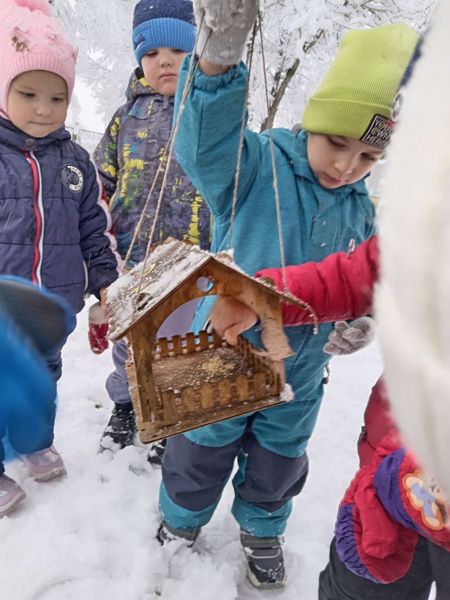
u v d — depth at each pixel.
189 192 1.70
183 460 1.25
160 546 1.40
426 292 0.17
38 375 0.44
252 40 0.75
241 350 0.90
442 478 0.20
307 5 4.73
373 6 5.02
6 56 1.28
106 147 1.87
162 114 1.74
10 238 1.39
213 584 1.32
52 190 1.45
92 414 2.03
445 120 0.17
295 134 1.17
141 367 0.73
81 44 5.14
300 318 0.90
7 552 1.35
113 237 1.65
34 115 1.36
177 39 1.66
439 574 0.81
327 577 0.99
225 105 0.82
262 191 1.08
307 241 1.11
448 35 0.19
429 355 0.17
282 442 1.25
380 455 0.83
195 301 1.40
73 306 1.52
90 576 1.32
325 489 1.75
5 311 0.45
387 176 0.21
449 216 0.16
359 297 0.90
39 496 1.56
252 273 1.09
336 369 2.68
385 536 0.78
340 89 0.98
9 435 0.44
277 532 1.37
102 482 1.65
